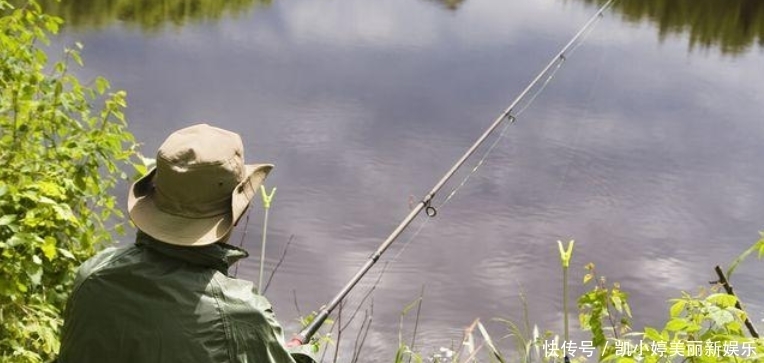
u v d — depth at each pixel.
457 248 8.89
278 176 10.24
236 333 2.62
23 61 4.96
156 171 2.74
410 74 15.17
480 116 13.02
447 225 9.37
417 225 9.33
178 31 16.92
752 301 8.41
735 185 11.23
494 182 10.64
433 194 5.48
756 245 3.68
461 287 8.10
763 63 17.94
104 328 2.63
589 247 9.26
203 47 15.86
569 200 10.31
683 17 22.25
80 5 17.80
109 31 16.11
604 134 12.64
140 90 12.79
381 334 7.19
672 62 17.44
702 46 19.17
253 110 12.46
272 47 16.44
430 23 19.64
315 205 9.54
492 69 15.80
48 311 4.28
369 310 7.56
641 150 12.11
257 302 2.66
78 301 2.68
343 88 13.98
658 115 13.77
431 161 11.09
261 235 8.74
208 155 2.68
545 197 10.34
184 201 2.68
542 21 20.59
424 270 8.36
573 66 16.42
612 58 17.30
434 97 13.83
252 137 11.44
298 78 14.36
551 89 14.79
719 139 12.91
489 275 8.40
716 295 3.38
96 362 2.65
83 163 4.83
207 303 2.62
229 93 13.18
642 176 11.18
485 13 21.33
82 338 2.67
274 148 11.12
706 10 23.20
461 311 7.71
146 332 2.60
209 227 2.69
